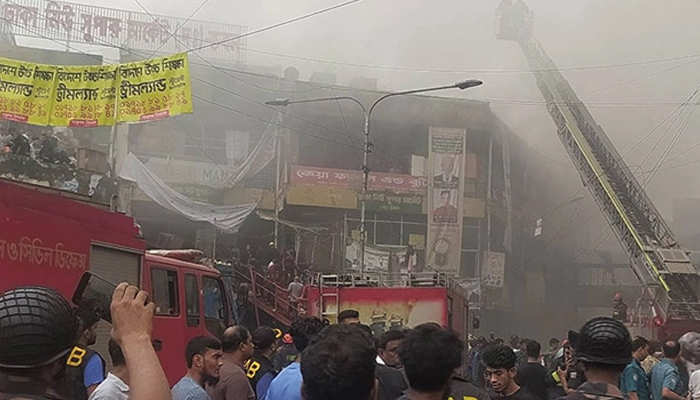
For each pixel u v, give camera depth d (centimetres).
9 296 217
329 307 1648
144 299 237
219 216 2495
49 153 1992
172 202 2462
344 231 3228
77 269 744
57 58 2772
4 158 1831
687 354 811
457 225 3434
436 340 352
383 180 3347
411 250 3225
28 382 213
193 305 1030
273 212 3069
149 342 230
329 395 271
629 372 794
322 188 3186
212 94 3131
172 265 974
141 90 1500
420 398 353
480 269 3553
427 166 3478
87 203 837
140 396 217
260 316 2220
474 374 1798
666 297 2488
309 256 3170
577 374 771
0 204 645
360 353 274
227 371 625
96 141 2725
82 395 527
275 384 509
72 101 1502
